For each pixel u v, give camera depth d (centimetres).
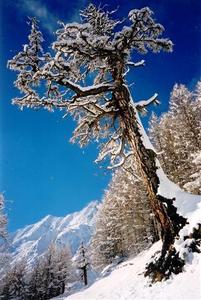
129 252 4753
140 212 4044
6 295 6053
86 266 5503
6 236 3123
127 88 1418
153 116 3791
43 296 5900
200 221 1110
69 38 1292
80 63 1391
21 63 1276
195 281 879
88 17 1462
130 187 3781
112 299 1153
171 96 3444
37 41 1291
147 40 1360
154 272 1129
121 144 1502
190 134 3012
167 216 1214
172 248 1111
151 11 1252
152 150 1345
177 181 3206
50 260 6134
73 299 1872
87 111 1526
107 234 5397
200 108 3209
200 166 2283
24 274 6475
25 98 1314
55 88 1362
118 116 1488
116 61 1393
